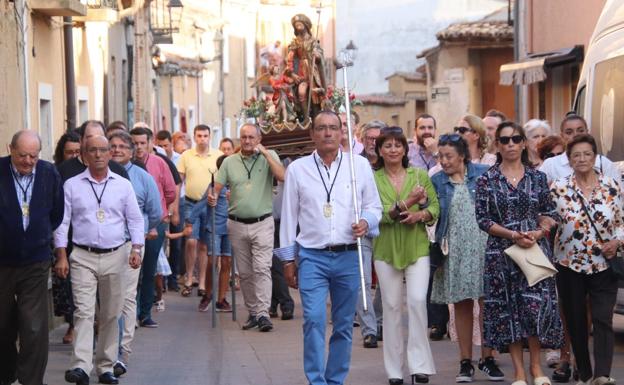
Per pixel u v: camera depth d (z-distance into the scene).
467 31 48.34
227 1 55.72
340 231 11.93
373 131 17.56
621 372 13.65
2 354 12.60
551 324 12.16
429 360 13.05
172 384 13.49
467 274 13.12
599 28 16.56
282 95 19.58
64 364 14.69
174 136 26.59
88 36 29.27
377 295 16.28
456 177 13.41
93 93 29.78
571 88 30.86
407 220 12.82
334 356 12.15
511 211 12.36
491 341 12.38
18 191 12.17
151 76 40.50
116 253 13.19
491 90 49.53
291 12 63.34
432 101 51.06
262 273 17.70
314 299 11.88
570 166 13.30
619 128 15.10
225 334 17.45
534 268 12.10
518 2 34.38
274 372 14.18
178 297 22.39
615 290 12.52
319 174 11.99
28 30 22.38
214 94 52.72
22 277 12.23
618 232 12.48
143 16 38.31
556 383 13.11
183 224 23.16
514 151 12.40
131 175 15.39
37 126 23.22
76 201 13.07
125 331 14.44
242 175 17.78
